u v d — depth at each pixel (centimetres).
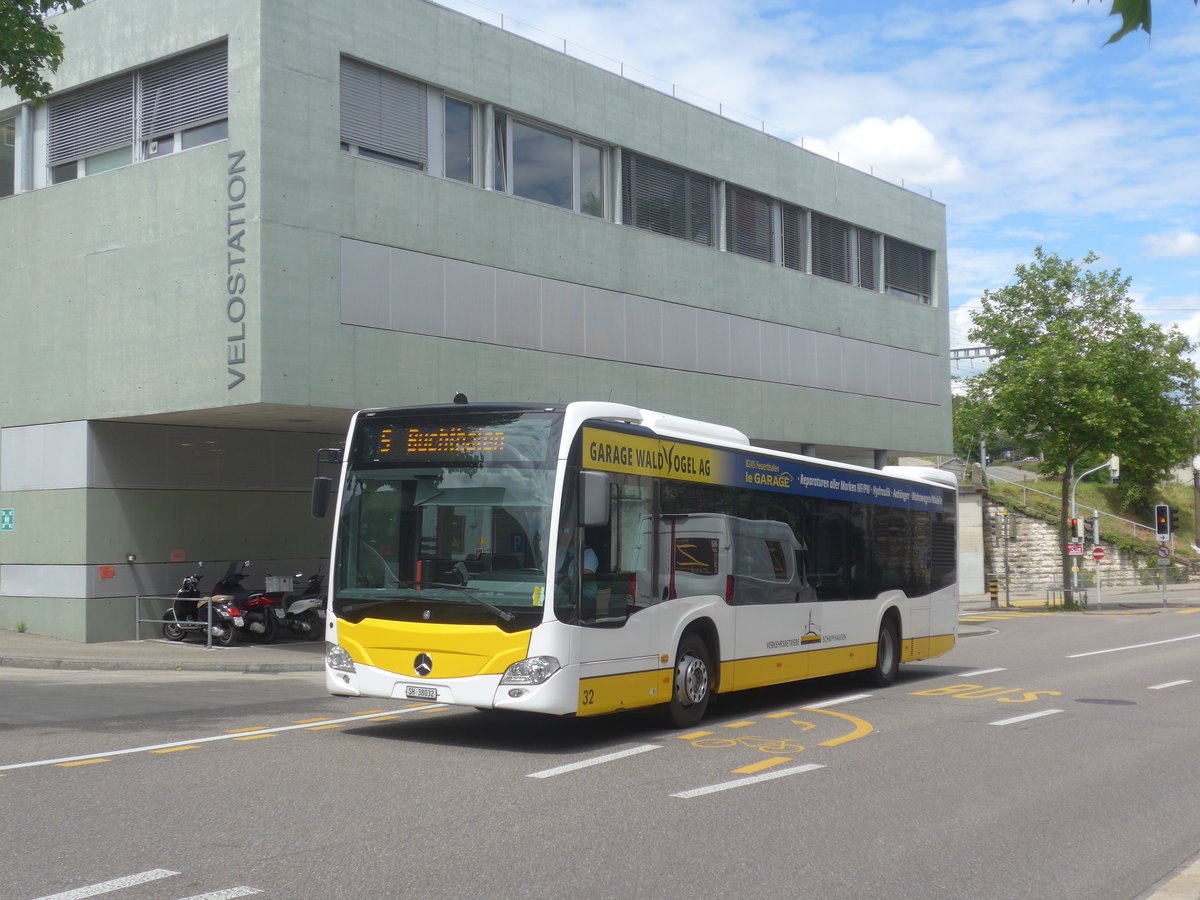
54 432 2236
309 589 2316
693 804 865
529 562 1079
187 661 1925
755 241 3108
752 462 1408
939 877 687
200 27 2062
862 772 1015
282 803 837
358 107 2145
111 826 760
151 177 2105
